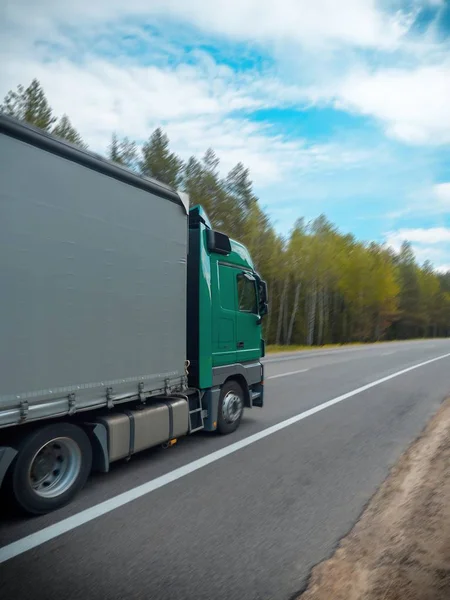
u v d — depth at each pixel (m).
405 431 7.87
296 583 3.31
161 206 5.69
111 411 5.22
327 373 16.20
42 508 4.27
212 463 5.98
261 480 5.41
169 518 4.34
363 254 59.41
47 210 4.13
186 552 3.71
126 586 3.22
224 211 34.81
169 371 5.77
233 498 4.86
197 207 6.68
